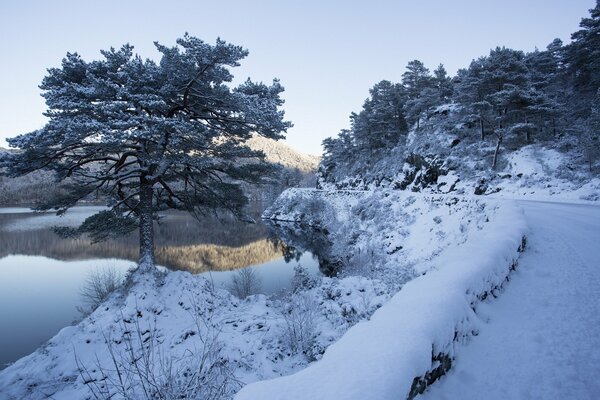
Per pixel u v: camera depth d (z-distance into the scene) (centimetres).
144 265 1384
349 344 389
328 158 7169
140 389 581
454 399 395
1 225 6444
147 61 1371
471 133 4078
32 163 1298
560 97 4206
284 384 314
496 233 1073
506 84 3597
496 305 667
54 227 1398
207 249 3928
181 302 1269
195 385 447
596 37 3831
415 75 5956
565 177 2825
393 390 301
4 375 975
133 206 1490
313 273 2519
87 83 1362
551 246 1093
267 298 1398
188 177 1602
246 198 1709
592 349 496
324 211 4803
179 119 1312
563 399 400
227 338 941
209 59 1280
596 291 703
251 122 1509
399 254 2175
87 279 2622
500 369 461
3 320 1894
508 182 3078
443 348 432
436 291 541
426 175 3975
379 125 5884
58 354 1020
